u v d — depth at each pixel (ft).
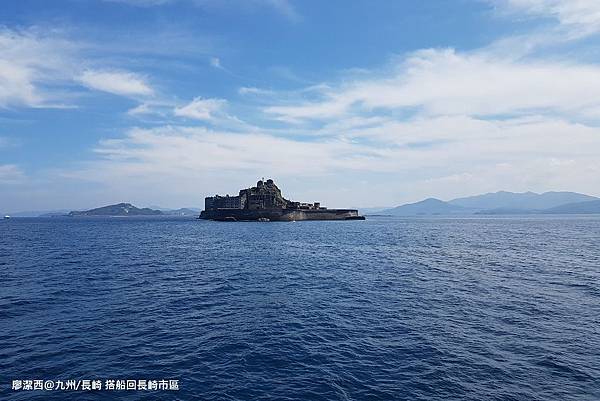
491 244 241.14
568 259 160.97
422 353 53.98
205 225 593.83
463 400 41.09
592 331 63.21
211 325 67.67
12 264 146.61
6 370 48.44
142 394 42.73
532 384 44.65
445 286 102.42
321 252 197.77
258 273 127.13
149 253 192.34
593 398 41.57
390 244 243.60
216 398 41.88
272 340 59.77
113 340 59.62
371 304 82.69
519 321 68.90
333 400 41.34
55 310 77.25
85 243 254.06
